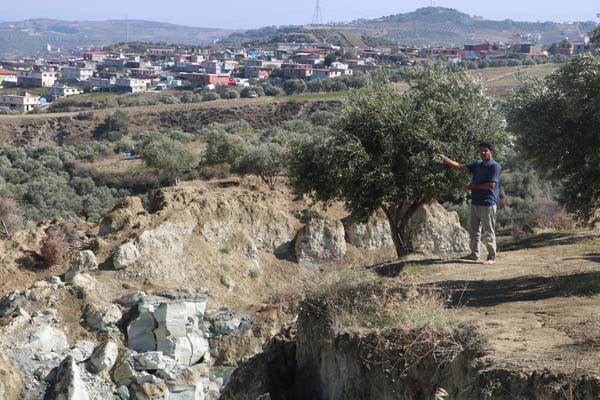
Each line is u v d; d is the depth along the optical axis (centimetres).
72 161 7781
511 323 948
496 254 1661
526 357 789
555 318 953
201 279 2723
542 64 14475
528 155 1706
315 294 1280
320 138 2036
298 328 1314
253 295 2783
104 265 2647
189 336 2338
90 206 6053
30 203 6006
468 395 789
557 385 708
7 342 2064
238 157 6153
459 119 1895
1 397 1839
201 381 2209
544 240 2067
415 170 1850
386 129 1883
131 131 12162
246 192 3319
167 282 2627
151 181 6925
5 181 6738
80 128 12294
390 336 1009
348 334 1076
